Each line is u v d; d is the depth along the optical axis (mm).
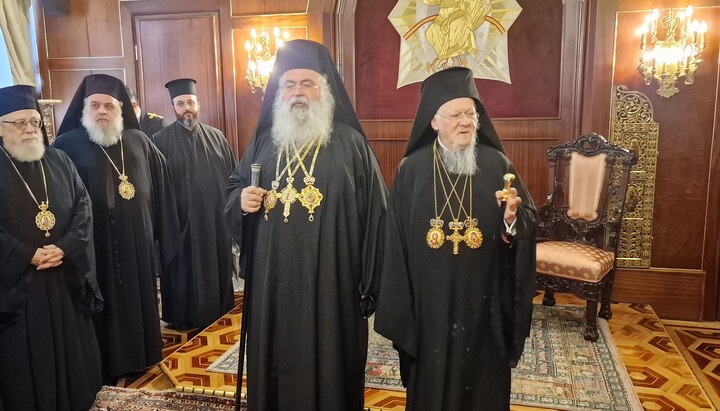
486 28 4344
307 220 2090
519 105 4395
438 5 4395
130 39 5195
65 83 5398
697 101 3900
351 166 2180
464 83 1962
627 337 3604
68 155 3039
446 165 2027
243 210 2168
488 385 2031
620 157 3752
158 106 5266
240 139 5125
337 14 4574
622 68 3998
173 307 3836
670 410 2680
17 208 2477
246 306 2268
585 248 3736
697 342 3686
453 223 1983
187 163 3822
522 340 2012
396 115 4625
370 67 4613
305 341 2074
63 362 2535
